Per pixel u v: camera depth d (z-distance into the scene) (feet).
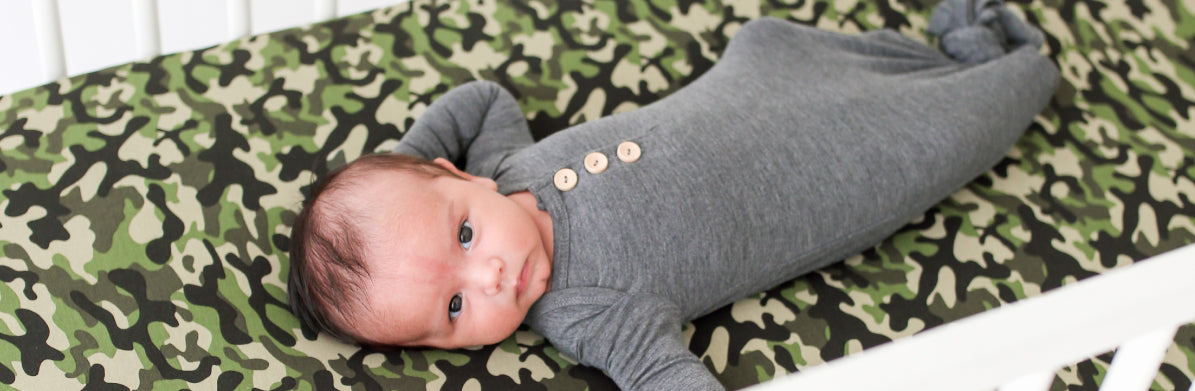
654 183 3.69
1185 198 4.25
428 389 3.47
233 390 3.38
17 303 3.51
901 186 3.92
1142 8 5.00
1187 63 4.81
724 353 3.74
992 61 4.37
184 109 4.17
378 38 4.57
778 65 4.26
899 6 4.97
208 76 4.30
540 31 4.69
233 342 3.50
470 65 4.54
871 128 3.96
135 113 4.12
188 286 3.62
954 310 3.88
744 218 3.73
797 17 4.87
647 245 3.62
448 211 3.38
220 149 4.04
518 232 3.43
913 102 4.06
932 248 4.09
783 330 3.82
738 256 3.73
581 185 3.69
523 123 4.28
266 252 3.76
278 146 4.10
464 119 4.18
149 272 3.64
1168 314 1.92
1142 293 1.88
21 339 3.43
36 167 3.89
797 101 4.04
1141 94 4.67
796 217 3.81
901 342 1.81
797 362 3.72
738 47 4.39
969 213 4.21
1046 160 4.41
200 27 6.10
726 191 3.73
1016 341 1.81
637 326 3.49
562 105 4.48
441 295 3.32
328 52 4.48
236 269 3.69
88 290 3.57
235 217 3.84
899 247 4.11
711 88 4.17
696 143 3.81
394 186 3.40
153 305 3.55
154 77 4.27
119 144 4.00
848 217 3.87
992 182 4.33
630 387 3.43
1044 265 4.03
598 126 3.95
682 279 3.66
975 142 4.04
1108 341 1.91
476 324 3.40
